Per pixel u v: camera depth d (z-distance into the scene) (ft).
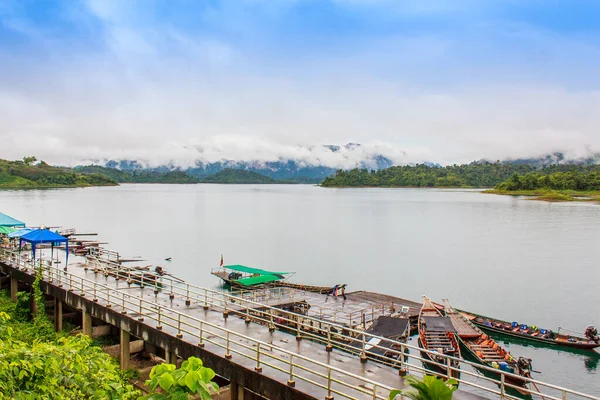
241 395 53.72
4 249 130.72
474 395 45.80
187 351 61.41
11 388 28.35
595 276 194.08
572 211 480.64
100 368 34.32
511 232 329.93
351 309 133.08
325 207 563.48
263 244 272.51
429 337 109.29
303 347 61.26
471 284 182.50
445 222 393.91
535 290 172.65
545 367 106.32
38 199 588.50
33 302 99.40
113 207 506.48
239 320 73.97
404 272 203.31
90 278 104.06
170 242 271.90
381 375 52.11
